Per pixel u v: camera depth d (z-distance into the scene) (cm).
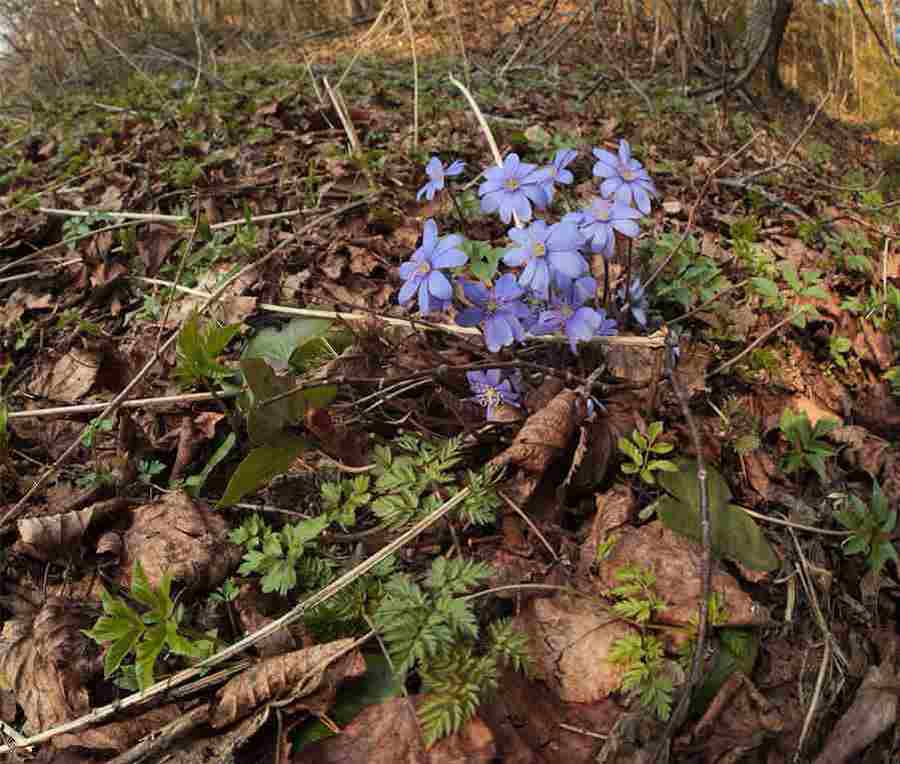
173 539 30
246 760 23
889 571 33
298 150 65
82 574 30
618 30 136
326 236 50
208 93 96
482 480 29
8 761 25
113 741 24
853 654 29
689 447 34
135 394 38
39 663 27
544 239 28
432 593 27
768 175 71
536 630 26
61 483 35
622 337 31
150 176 61
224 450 34
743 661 27
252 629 27
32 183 68
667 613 27
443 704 23
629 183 30
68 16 136
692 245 46
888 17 124
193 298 45
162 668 26
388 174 58
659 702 24
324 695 24
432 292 27
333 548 30
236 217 54
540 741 24
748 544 31
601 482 32
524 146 64
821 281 46
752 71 113
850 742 26
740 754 24
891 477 36
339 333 39
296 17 176
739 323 43
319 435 30
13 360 44
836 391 41
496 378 32
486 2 154
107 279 49
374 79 103
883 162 125
